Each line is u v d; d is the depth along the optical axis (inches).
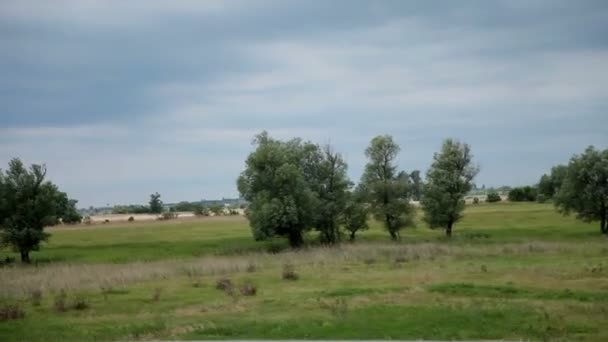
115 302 953.5
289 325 672.4
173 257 2154.3
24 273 1572.3
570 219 3221.0
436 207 2517.2
